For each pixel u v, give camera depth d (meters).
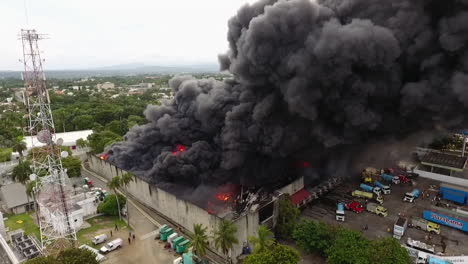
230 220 39.44
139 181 60.12
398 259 32.16
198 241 36.62
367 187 57.66
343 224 47.25
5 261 38.38
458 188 53.81
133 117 124.88
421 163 66.88
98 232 49.91
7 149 90.75
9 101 190.75
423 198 55.06
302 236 39.22
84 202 55.06
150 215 55.75
